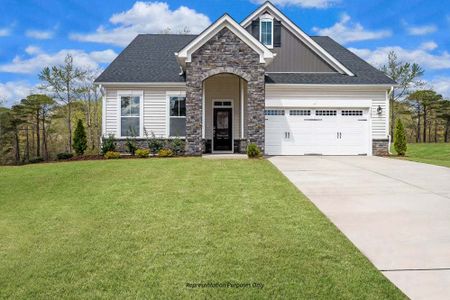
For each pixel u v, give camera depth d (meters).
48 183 10.70
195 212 7.13
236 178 10.72
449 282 4.18
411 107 41.16
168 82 18.50
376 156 18.20
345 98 18.83
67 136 38.22
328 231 5.94
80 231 6.18
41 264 4.80
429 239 5.55
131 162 14.63
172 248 5.24
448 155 21.34
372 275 4.33
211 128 19.88
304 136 18.70
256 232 5.90
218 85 19.91
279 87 18.53
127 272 4.48
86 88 34.84
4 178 11.84
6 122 35.31
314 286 4.06
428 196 8.39
